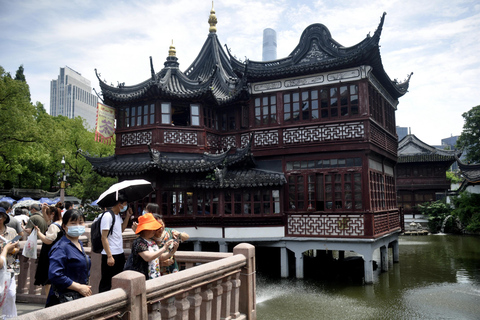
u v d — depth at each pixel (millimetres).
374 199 18500
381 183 20391
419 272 20453
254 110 19719
